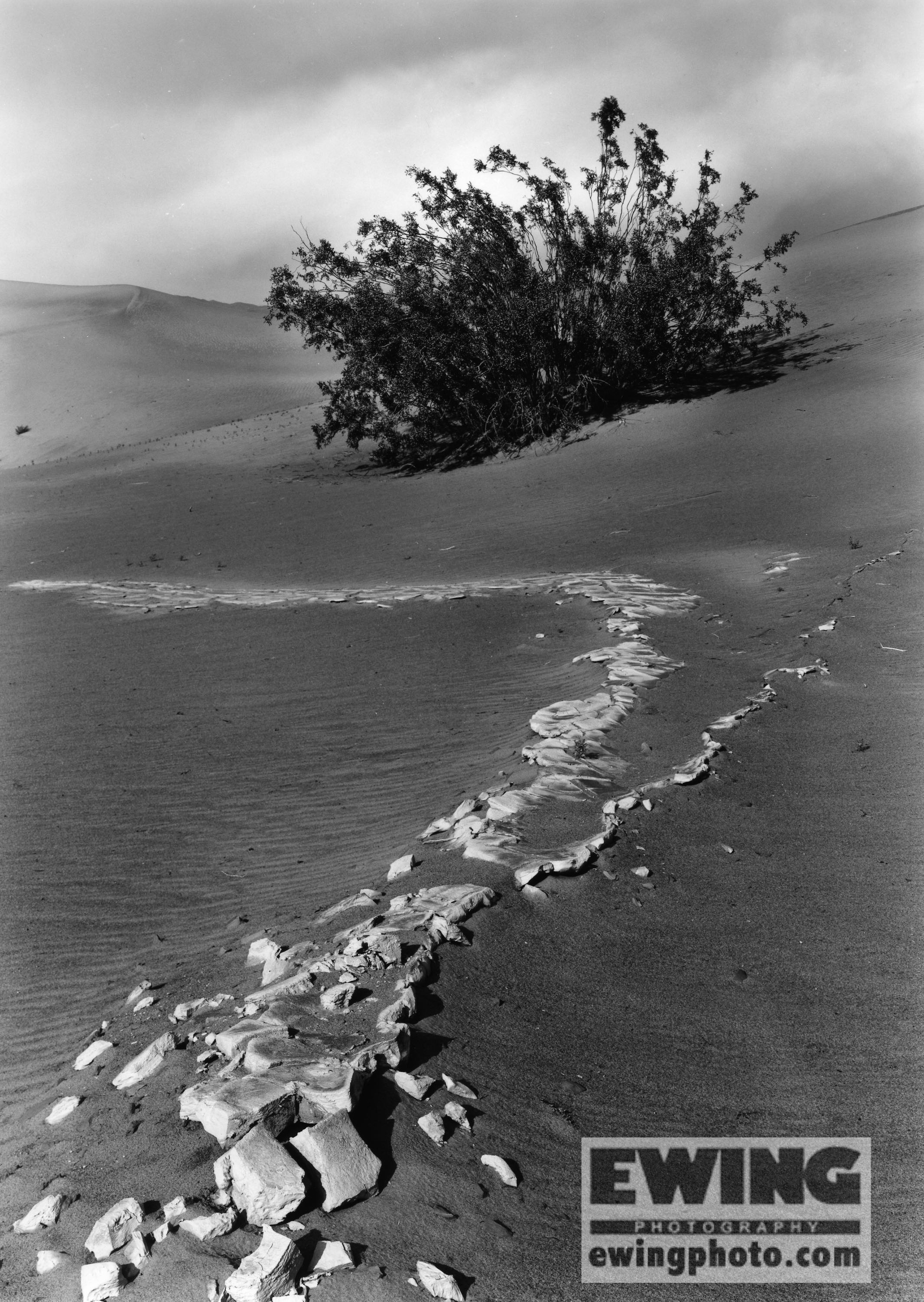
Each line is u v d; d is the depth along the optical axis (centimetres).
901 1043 471
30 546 2984
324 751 967
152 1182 348
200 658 1405
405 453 4194
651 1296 322
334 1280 304
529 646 1322
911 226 6925
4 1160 387
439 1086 402
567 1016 475
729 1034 477
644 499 2623
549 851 637
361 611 1669
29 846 772
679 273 3709
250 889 673
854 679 1110
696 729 941
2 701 1220
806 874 655
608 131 3678
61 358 9069
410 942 503
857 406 3169
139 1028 482
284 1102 364
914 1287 331
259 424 5506
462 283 3791
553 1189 365
